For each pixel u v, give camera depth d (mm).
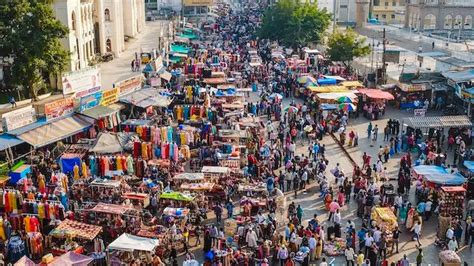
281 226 29016
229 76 59188
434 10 91375
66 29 43125
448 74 50812
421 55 59938
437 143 40594
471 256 26500
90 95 39375
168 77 53625
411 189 34094
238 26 103875
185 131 39125
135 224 26453
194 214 28484
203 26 106812
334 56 64062
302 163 35219
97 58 66375
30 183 30109
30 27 41250
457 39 75875
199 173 31500
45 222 26578
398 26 100000
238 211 30125
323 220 29766
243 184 31375
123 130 39906
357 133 44656
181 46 74062
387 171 36875
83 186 29719
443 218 27234
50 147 36281
